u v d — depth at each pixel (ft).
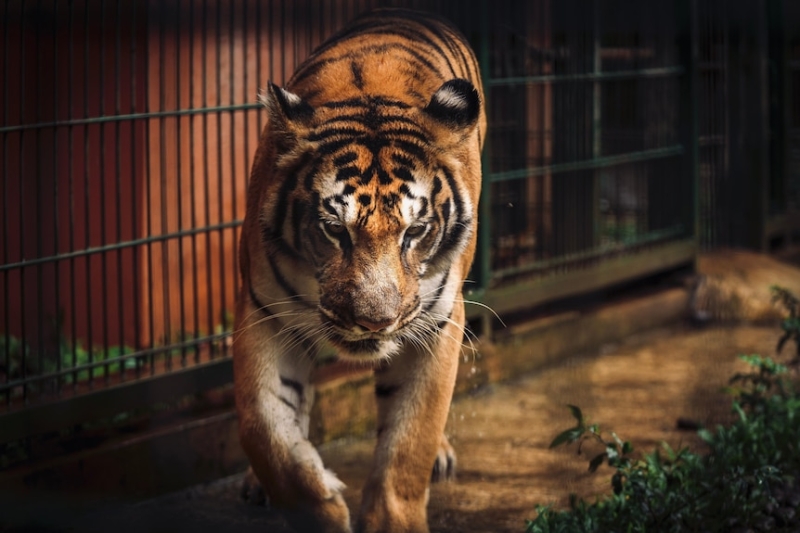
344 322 13.85
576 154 28.25
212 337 20.17
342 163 14.07
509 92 28.53
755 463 18.19
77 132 22.90
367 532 14.99
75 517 17.65
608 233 32.07
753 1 35.63
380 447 15.53
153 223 22.94
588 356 28.04
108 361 18.49
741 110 36.01
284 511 14.96
